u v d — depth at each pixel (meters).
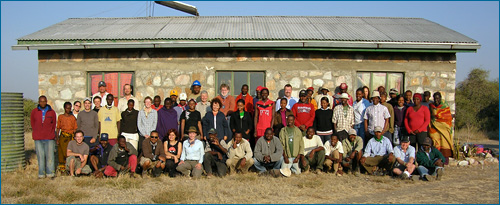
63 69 10.05
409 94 9.05
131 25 11.12
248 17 12.34
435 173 7.83
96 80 10.08
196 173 7.80
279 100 9.14
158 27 10.77
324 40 9.42
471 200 6.27
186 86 9.91
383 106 8.64
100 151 8.02
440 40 9.55
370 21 11.77
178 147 7.99
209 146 8.23
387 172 8.23
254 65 9.88
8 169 8.46
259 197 6.38
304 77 9.88
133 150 7.80
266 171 8.16
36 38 9.69
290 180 7.63
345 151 8.38
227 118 8.84
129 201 6.12
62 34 10.06
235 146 8.02
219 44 9.42
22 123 8.82
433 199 6.32
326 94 9.34
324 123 8.62
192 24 11.16
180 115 8.56
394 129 8.89
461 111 22.42
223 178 7.77
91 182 7.18
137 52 9.98
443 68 10.00
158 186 7.08
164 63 9.95
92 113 8.29
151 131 8.25
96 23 11.49
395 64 9.98
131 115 8.48
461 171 8.64
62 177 7.77
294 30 10.34
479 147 10.88
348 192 6.76
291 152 8.12
